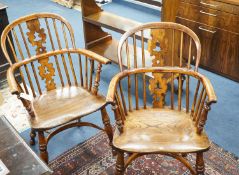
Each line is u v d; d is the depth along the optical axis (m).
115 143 1.53
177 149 1.47
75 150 2.11
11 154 1.34
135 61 1.81
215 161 1.99
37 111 1.82
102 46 3.06
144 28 1.79
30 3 4.88
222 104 2.52
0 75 2.78
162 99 1.82
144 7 4.40
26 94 1.90
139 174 1.92
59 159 2.04
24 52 3.37
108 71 3.01
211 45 2.50
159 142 1.53
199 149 1.47
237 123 2.32
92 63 1.92
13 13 4.47
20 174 1.24
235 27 2.27
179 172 1.92
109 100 1.48
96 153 2.08
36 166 1.28
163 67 1.76
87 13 2.87
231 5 2.21
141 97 2.61
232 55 2.40
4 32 1.90
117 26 2.69
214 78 2.85
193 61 2.69
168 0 2.50
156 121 1.68
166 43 1.79
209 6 2.34
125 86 2.75
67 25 2.01
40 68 1.99
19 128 2.33
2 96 2.71
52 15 2.01
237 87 2.72
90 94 1.95
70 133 2.26
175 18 2.60
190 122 1.66
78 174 1.94
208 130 2.26
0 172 1.23
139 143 1.52
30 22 1.96
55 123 1.71
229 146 2.12
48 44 3.55
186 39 2.59
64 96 1.95
